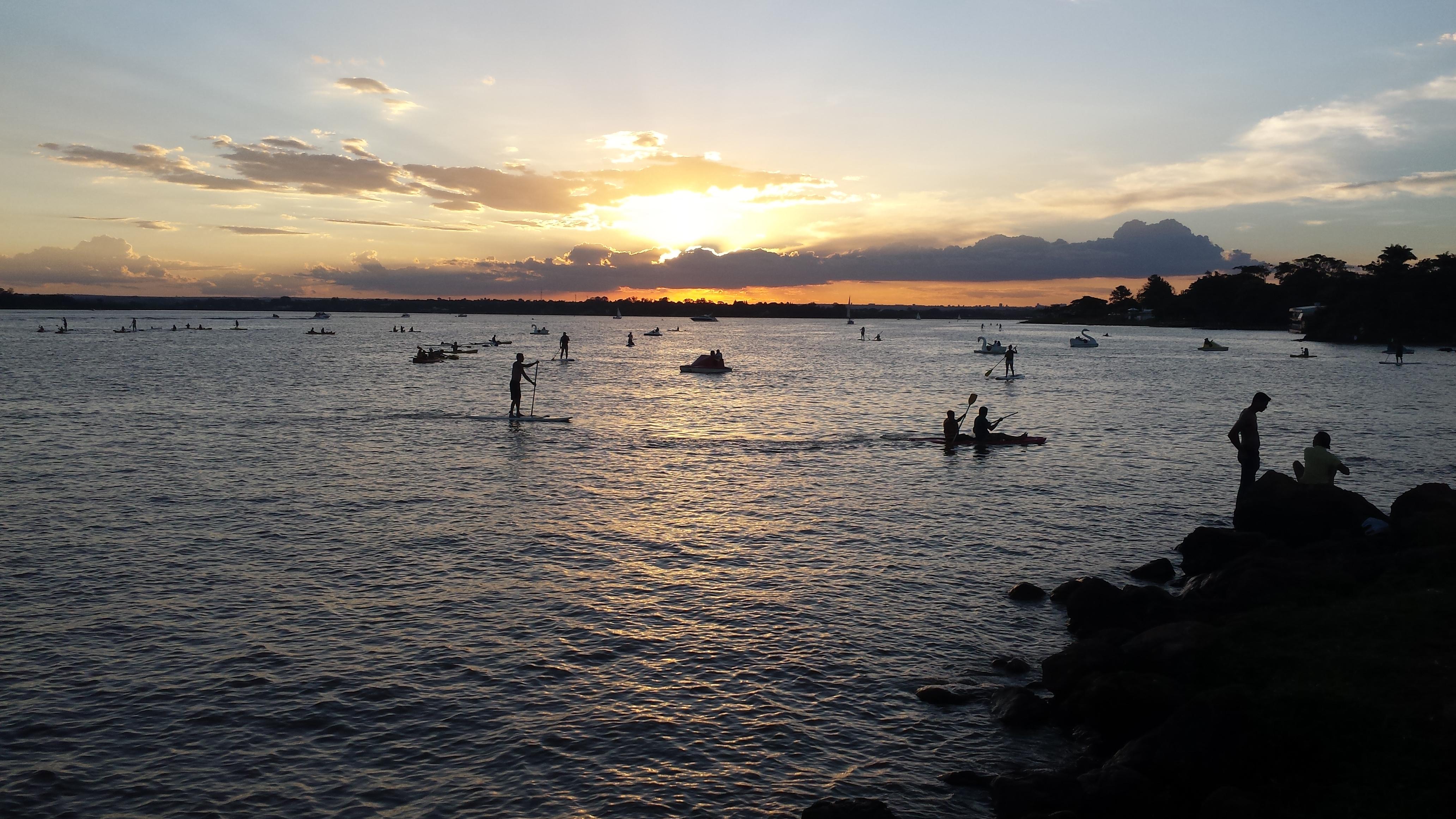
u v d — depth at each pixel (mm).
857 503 21719
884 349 122625
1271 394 52188
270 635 12641
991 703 10938
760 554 17172
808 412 42094
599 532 18641
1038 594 14656
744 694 11086
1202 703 8781
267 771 9125
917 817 8531
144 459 26484
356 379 57938
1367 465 26828
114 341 109688
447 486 23109
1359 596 11984
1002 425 37594
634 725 10219
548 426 35406
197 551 16688
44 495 21344
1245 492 17594
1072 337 156625
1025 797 8453
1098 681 10117
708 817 8430
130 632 12625
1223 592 13328
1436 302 129125
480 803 8602
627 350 111812
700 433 34188
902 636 13047
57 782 8812
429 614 13562
